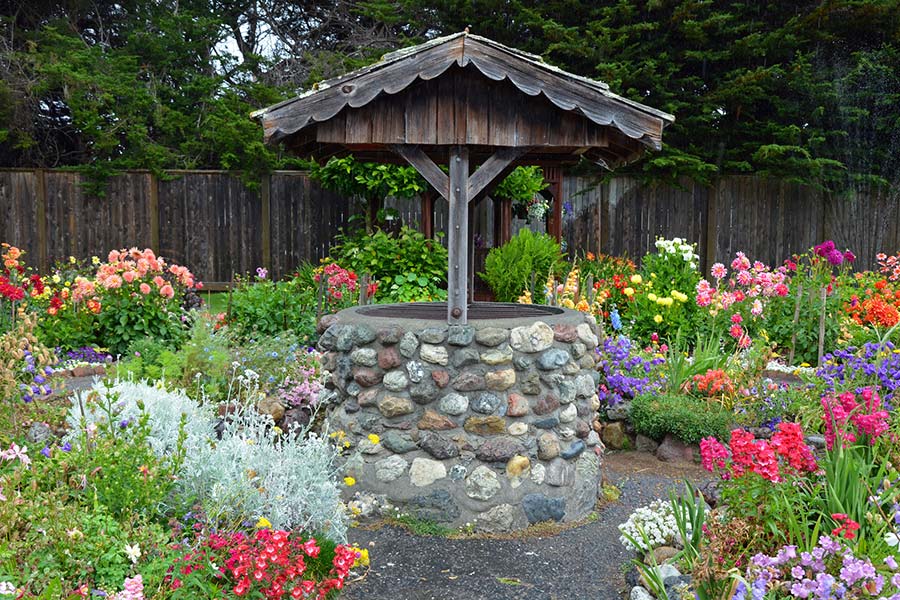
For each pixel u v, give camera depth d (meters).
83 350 7.14
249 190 13.26
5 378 3.98
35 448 3.65
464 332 4.05
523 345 4.10
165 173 12.96
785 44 14.55
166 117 15.15
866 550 2.57
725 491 2.93
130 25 16.78
